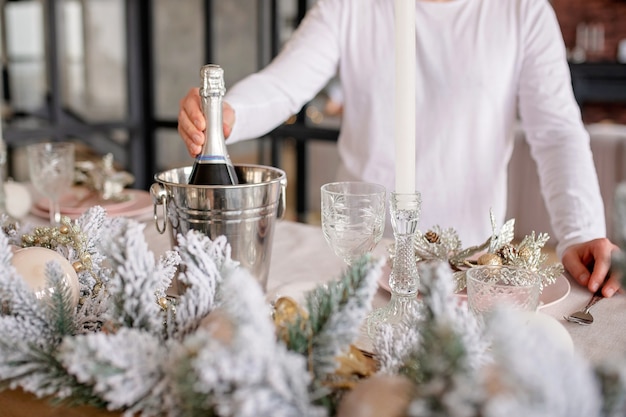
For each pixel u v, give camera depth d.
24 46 3.26
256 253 0.75
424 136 1.38
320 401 0.43
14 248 0.65
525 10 1.32
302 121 3.26
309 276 0.90
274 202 0.75
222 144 0.76
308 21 1.43
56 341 0.52
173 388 0.42
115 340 0.43
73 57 3.75
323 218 0.74
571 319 0.73
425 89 1.38
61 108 3.16
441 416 0.32
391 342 0.51
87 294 0.66
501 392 0.34
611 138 2.98
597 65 4.68
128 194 1.35
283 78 1.30
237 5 3.34
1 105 3.30
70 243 0.68
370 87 1.39
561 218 1.05
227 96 1.17
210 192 0.70
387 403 0.39
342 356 0.48
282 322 0.47
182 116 0.92
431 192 1.39
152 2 3.42
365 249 0.74
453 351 0.34
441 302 0.44
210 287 0.52
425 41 1.36
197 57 3.77
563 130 1.23
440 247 0.85
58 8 3.08
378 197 0.72
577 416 0.31
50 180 1.17
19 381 0.48
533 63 1.31
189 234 0.53
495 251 0.82
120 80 3.85
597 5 5.93
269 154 3.38
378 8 1.37
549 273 0.79
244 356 0.36
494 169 1.39
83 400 0.47
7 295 0.52
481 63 1.33
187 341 0.41
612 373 0.35
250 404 0.35
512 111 1.38
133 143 3.53
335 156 3.48
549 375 0.31
